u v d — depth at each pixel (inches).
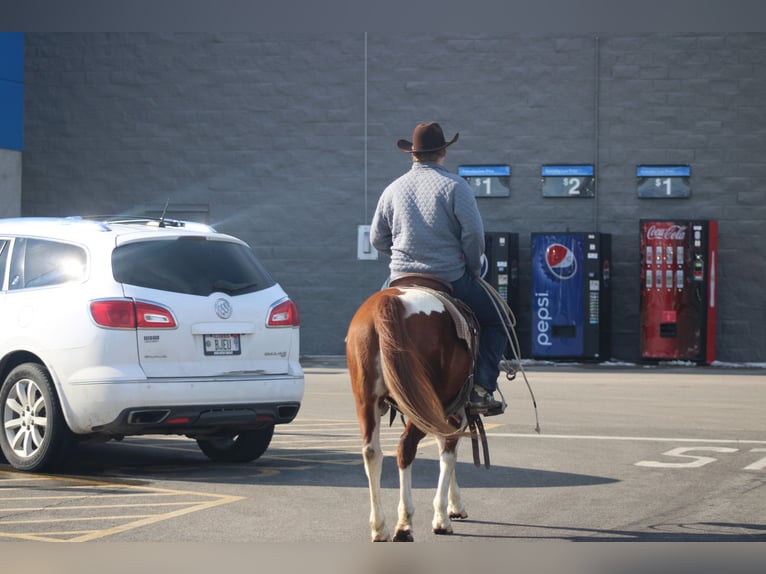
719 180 861.2
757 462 390.0
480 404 276.1
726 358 860.0
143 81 907.4
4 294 362.6
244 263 369.7
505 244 839.1
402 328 248.2
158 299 343.9
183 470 366.3
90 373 335.3
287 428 479.2
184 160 905.5
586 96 869.2
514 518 293.3
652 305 837.8
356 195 890.7
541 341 841.5
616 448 423.2
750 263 860.0
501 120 876.0
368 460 256.4
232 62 899.4
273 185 897.5
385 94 887.1
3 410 358.9
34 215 917.8
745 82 859.4
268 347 363.6
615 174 866.8
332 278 894.4
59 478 346.0
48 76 916.0
